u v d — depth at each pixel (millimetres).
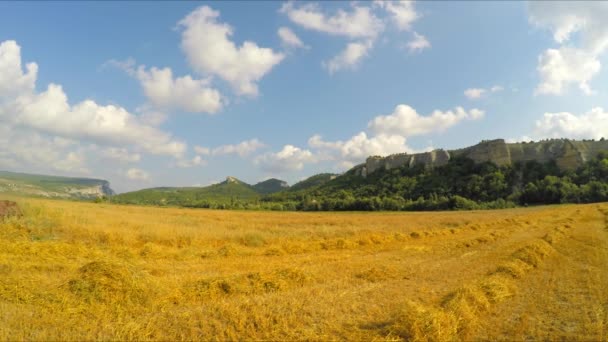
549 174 98750
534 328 6695
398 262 13227
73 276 8133
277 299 7984
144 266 11008
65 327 6039
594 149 105062
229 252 14711
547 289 9344
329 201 97750
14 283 7477
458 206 80312
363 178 143000
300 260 13633
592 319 7105
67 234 15391
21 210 17484
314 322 6840
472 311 7402
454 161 122625
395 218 42750
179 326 6297
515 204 80375
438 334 6211
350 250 17047
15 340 5312
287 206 103438
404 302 8109
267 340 5938
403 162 140250
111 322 6430
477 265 12539
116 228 18125
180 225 23391
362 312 7469
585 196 75375
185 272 10750
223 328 6273
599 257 13859
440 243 19125
